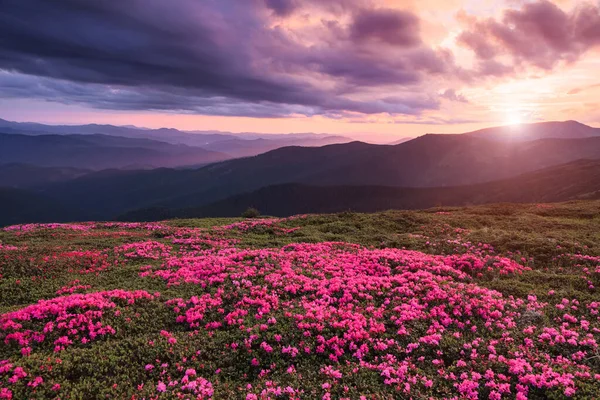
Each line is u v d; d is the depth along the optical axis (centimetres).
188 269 2172
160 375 1136
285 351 1249
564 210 4550
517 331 1379
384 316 1509
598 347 1238
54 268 2283
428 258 2323
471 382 1051
